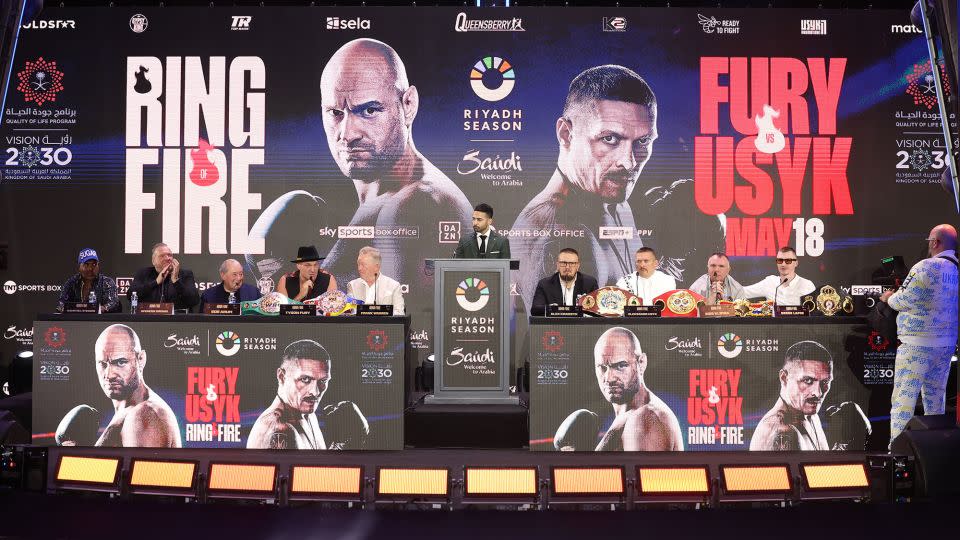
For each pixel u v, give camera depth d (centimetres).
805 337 502
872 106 746
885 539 333
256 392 508
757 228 745
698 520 358
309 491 411
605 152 745
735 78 747
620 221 746
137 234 746
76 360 510
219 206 746
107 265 745
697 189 745
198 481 414
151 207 746
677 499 409
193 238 745
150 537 337
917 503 385
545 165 748
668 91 747
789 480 412
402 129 748
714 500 409
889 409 504
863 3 753
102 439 508
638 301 532
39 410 509
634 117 746
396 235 747
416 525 354
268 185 747
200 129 747
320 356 508
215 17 746
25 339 740
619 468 412
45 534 339
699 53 746
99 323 510
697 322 502
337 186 748
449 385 537
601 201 746
